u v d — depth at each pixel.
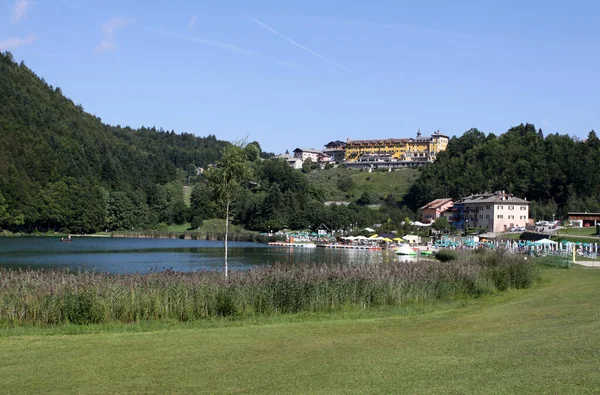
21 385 14.09
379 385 13.32
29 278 27.36
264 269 31.08
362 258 88.69
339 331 21.52
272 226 156.88
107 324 24.27
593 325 19.22
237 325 23.91
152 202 177.75
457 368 14.53
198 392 13.31
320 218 154.75
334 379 14.01
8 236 140.62
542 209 140.88
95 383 14.20
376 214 162.38
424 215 163.75
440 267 36.50
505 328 20.61
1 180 139.75
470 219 142.88
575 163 151.38
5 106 181.00
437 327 22.09
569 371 13.44
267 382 13.98
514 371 13.80
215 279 28.38
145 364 16.11
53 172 159.12
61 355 17.39
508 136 194.75
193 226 170.00
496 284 37.81
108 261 73.56
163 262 73.62
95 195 159.25
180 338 20.19
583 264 56.22
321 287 29.14
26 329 22.95
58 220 149.62
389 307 30.06
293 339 19.81
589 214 118.69
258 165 194.62
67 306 24.86
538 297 30.86
